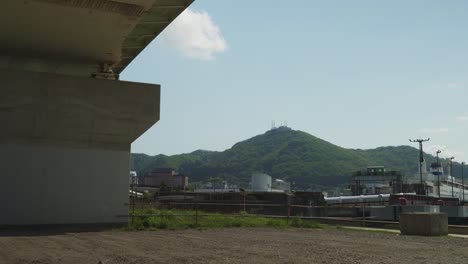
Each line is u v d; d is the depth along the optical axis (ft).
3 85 79.30
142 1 73.61
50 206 82.33
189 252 46.80
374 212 156.76
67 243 55.26
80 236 64.95
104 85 86.43
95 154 86.79
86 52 92.89
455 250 52.39
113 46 90.43
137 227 77.97
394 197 220.84
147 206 146.92
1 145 79.92
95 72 100.42
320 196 205.26
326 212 174.60
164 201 173.58
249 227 86.53
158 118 89.71
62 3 72.95
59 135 84.12
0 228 76.79
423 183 361.10
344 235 72.79
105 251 47.34
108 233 70.59
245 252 47.21
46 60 96.37
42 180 82.28
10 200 79.66
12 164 80.33
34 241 57.52
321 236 69.72
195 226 83.30
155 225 80.94
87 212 84.84
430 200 242.58
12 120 79.87
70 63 98.02
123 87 87.86
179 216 94.73
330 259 42.70
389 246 55.98
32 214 80.94
